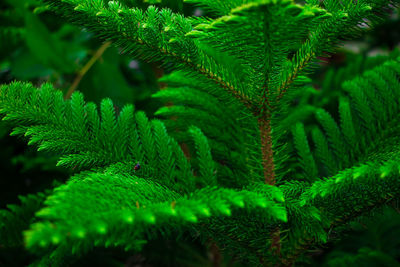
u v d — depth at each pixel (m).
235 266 1.38
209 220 1.11
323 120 1.24
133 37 1.11
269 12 1.02
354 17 1.09
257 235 1.13
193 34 1.07
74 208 1.01
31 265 1.17
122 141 1.18
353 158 1.21
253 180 1.21
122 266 1.31
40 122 1.16
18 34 1.76
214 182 1.19
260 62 1.08
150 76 1.68
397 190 1.09
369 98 1.23
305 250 1.16
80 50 1.80
